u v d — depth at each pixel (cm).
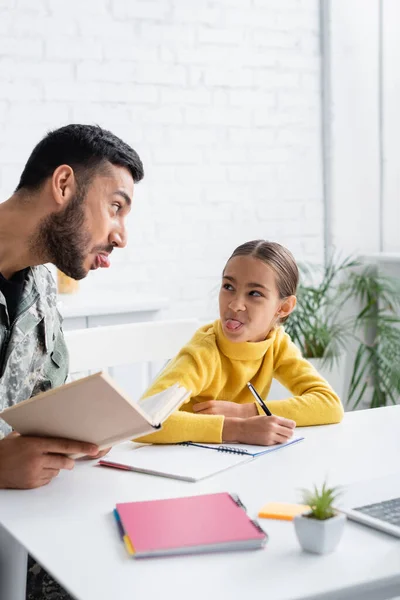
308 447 141
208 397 165
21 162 292
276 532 101
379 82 348
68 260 144
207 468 127
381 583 88
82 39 298
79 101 300
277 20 330
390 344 330
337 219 345
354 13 339
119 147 142
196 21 316
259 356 166
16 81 289
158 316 271
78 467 130
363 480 122
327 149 343
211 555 94
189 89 317
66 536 101
